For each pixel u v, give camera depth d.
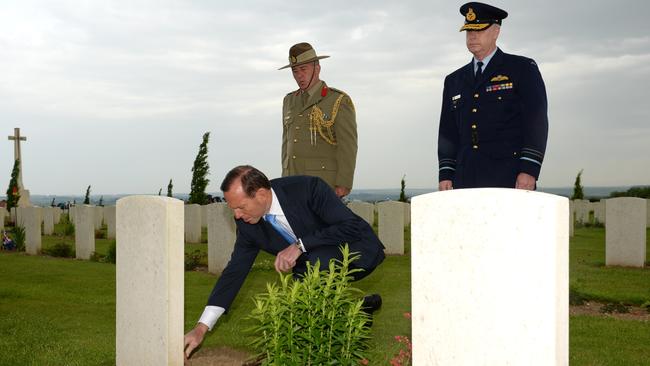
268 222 3.94
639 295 6.85
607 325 5.37
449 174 4.57
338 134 5.37
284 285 3.02
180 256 3.81
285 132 5.72
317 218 3.97
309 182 3.94
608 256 9.78
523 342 2.28
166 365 3.76
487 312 2.36
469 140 4.29
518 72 4.15
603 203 21.48
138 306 3.93
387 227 12.05
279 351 2.88
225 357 4.25
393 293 7.11
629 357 4.26
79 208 12.36
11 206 29.62
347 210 3.93
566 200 2.24
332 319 2.92
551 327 2.21
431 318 2.55
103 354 4.49
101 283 8.59
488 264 2.35
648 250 12.80
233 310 6.08
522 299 2.28
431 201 2.52
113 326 5.55
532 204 2.24
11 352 4.55
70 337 5.07
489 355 2.37
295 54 5.34
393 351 4.11
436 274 2.52
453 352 2.47
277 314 2.92
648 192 32.81
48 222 19.41
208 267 9.45
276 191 3.90
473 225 2.39
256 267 9.41
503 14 4.19
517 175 4.13
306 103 5.46
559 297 2.22
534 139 3.99
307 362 2.94
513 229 2.29
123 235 4.03
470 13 4.20
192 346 3.96
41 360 4.33
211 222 9.35
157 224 3.76
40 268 10.45
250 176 3.63
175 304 3.80
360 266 3.99
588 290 7.21
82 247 12.34
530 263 2.25
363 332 3.06
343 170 5.36
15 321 5.75
